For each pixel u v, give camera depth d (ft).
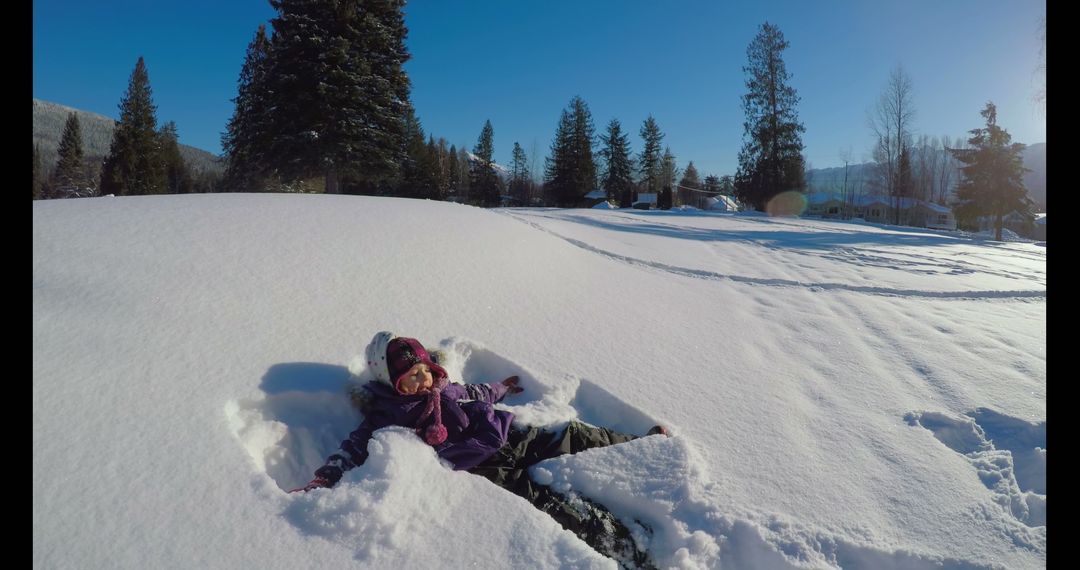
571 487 8.50
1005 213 112.78
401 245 15.53
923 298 21.57
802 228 53.36
